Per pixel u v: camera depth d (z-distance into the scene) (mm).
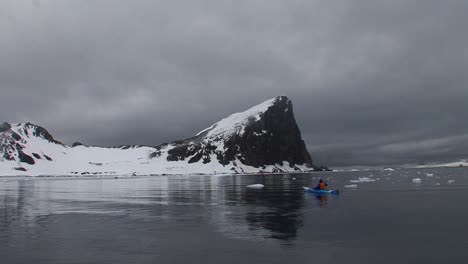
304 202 43344
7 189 77562
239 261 17969
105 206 41188
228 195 55500
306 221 29031
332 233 24203
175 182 109250
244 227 26703
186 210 36750
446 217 30234
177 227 26984
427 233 23969
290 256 18750
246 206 39906
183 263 17734
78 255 19297
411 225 26828
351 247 20469
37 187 85562
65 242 22250
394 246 20609
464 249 19906
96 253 19641
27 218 32031
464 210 34156
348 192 58156
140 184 96688
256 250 19953
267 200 46562
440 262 17688
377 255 18859
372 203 41062
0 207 40781
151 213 34750
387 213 32906
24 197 54938
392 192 56344
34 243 22031
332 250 19875
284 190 66250
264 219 30266
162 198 51188
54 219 31359
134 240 22656
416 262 17688
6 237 23812
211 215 32969
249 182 105250
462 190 58625
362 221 28750
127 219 31047
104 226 27656
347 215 31984
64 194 60844
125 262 17953
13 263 17984
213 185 88500
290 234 24000
